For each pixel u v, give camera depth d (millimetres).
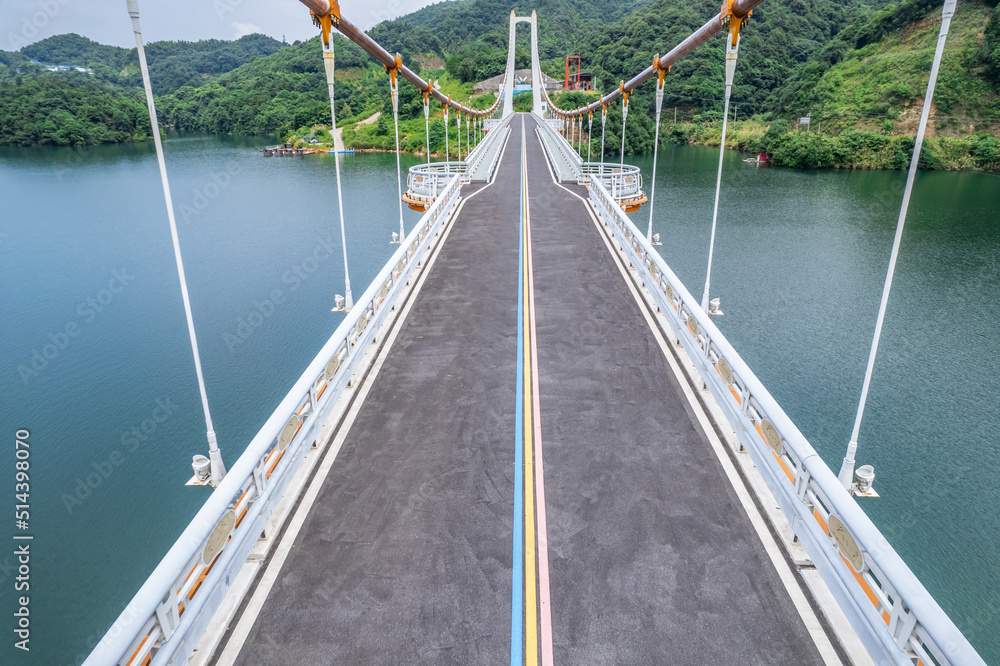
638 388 8625
